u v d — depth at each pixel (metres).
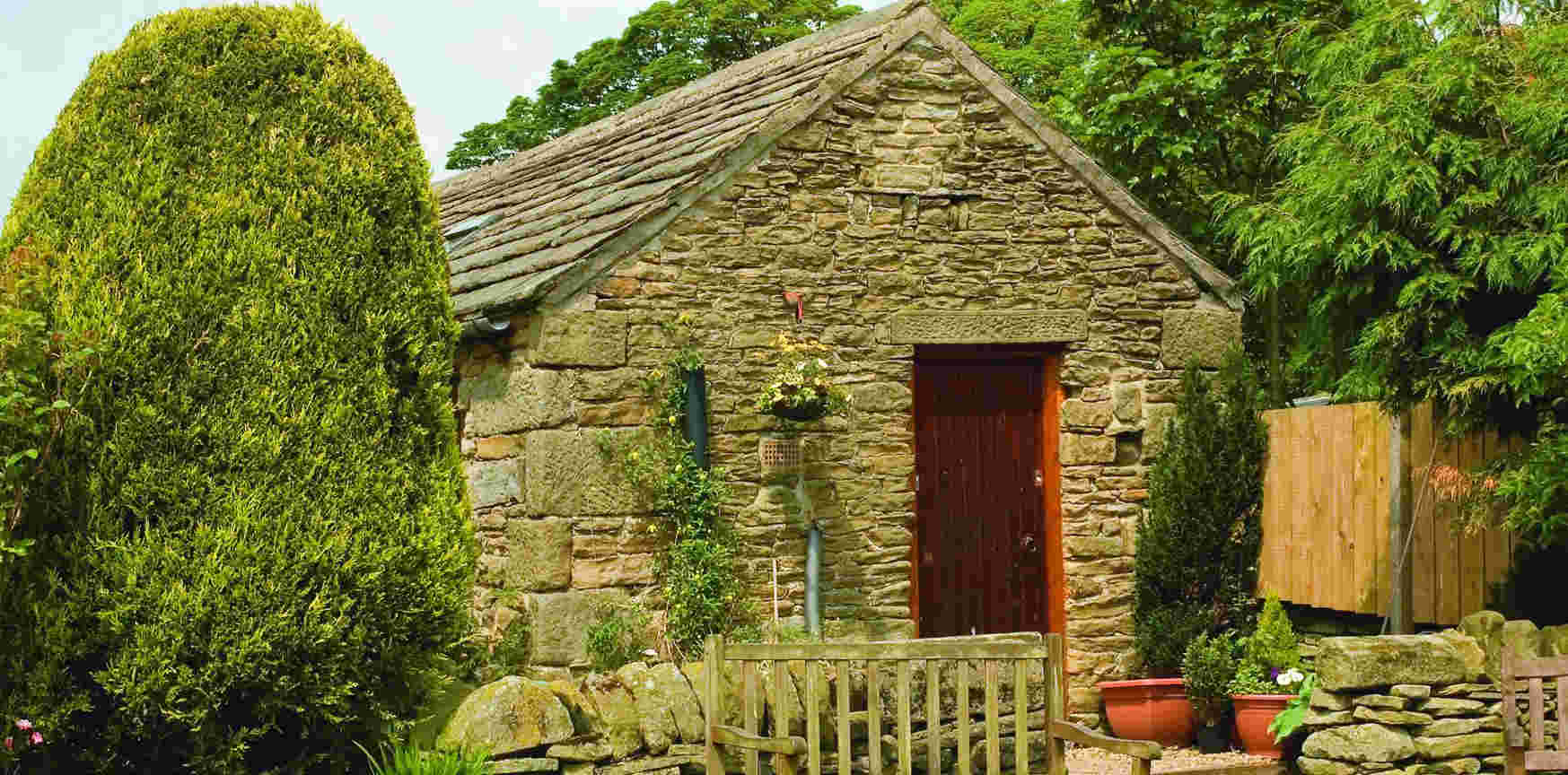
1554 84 8.02
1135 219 10.38
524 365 9.09
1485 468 8.35
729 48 25.28
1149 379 10.42
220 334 6.43
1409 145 8.23
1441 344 8.30
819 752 6.65
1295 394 14.86
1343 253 8.43
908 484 9.84
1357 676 7.93
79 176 6.53
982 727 7.96
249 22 6.86
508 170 15.18
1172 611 10.20
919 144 9.95
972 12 21.83
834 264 9.71
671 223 9.28
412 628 6.77
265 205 6.63
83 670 6.21
